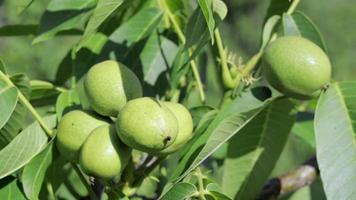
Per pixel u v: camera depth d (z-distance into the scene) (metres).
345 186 0.62
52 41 2.48
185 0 0.81
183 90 0.79
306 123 0.86
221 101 0.74
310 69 0.68
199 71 0.86
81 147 0.66
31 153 0.66
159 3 0.79
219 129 0.63
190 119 0.66
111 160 0.64
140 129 0.62
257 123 0.76
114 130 0.65
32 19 2.38
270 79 0.70
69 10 0.75
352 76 4.70
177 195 0.63
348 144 0.64
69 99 0.72
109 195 0.67
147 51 0.79
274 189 0.82
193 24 0.68
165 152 0.65
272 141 0.76
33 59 2.44
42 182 0.67
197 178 0.64
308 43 0.69
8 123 0.69
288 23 0.74
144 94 0.78
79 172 0.68
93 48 0.78
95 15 0.64
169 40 0.80
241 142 0.76
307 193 0.87
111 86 0.66
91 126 0.66
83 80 0.72
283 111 0.75
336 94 0.67
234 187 0.77
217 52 0.77
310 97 0.70
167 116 0.62
